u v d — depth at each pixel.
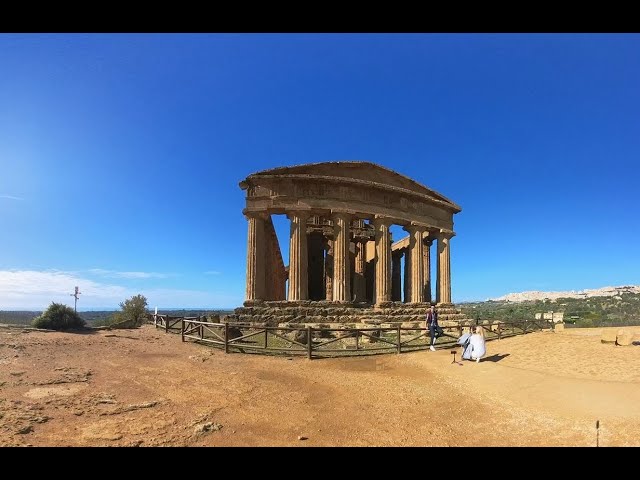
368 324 28.62
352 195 33.34
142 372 13.05
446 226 40.84
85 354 15.68
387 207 35.31
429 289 44.69
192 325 24.06
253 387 11.91
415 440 7.88
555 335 25.61
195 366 14.62
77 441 6.94
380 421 9.12
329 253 41.03
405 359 17.56
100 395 9.91
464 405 10.52
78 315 26.81
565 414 9.34
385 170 35.84
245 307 29.48
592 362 15.27
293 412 9.62
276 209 31.41
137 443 7.04
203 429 7.96
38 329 22.75
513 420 9.15
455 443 7.72
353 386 12.55
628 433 7.82
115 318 34.22
